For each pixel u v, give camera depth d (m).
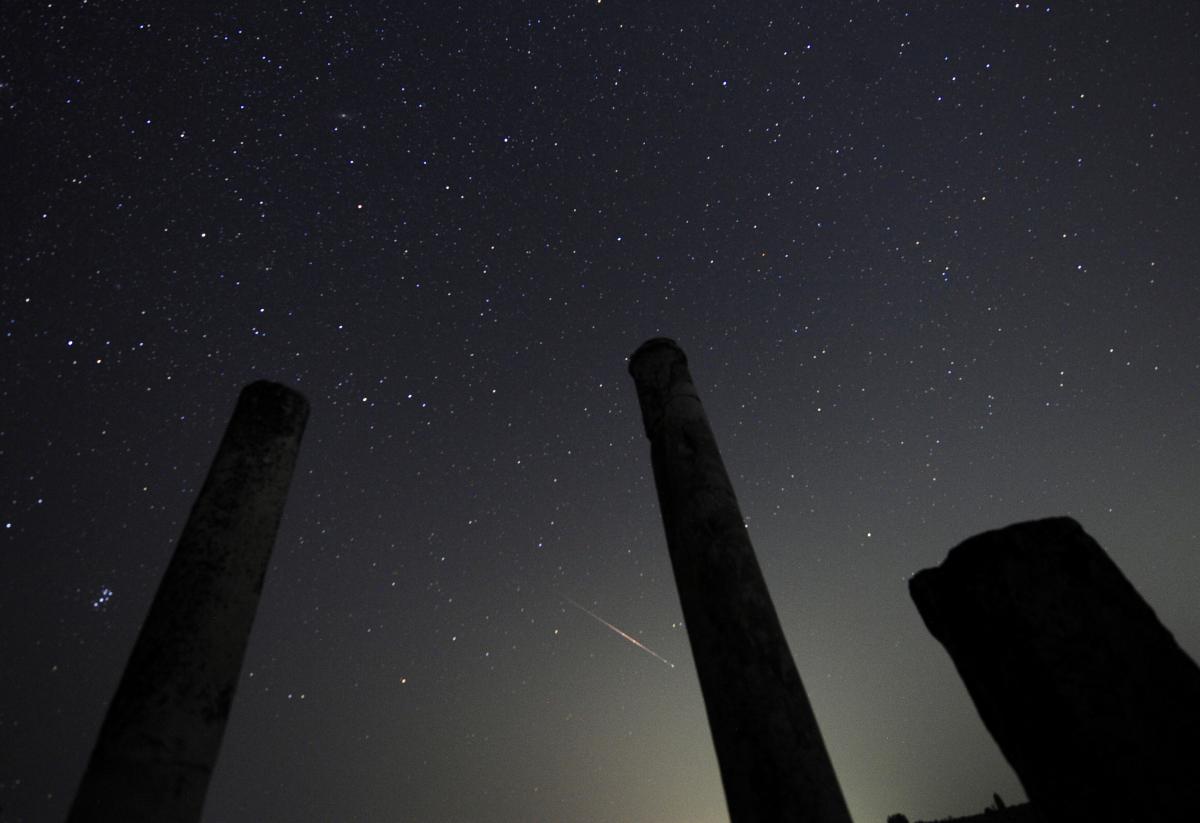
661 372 5.02
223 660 3.63
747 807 3.19
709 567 3.93
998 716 2.85
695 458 4.44
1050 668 2.65
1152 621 2.65
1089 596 2.74
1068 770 2.53
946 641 3.18
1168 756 2.37
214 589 3.79
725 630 3.68
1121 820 2.36
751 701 3.41
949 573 3.11
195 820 3.21
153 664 3.46
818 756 3.26
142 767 3.15
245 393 4.72
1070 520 2.94
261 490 4.29
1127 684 2.54
